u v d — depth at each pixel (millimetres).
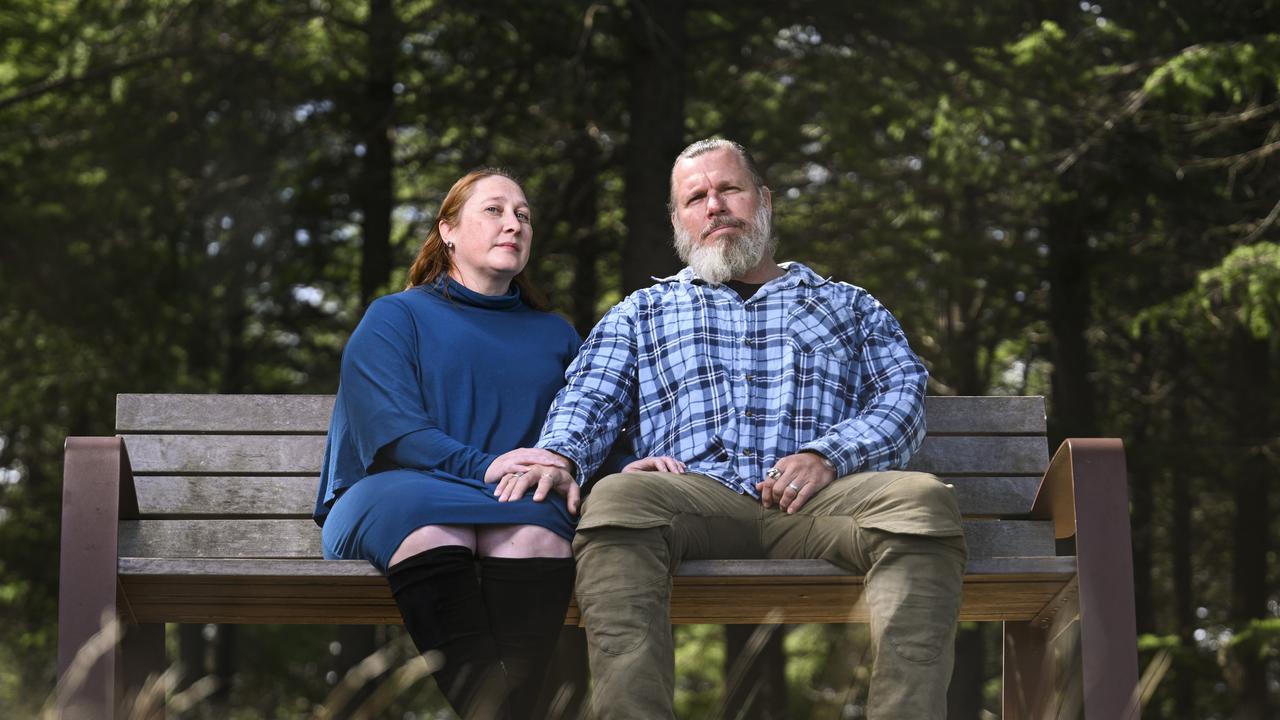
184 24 11945
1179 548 18297
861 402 3637
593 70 11648
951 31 11477
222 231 13500
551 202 12633
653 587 2998
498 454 3527
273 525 3979
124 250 13250
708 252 3734
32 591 15391
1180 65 10609
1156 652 12875
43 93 12555
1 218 12625
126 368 13953
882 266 13109
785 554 3254
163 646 3836
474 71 12000
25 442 15789
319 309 15336
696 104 13219
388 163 13086
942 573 3014
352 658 12172
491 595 3156
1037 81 11594
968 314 15258
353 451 3465
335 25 12297
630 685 2893
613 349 3654
